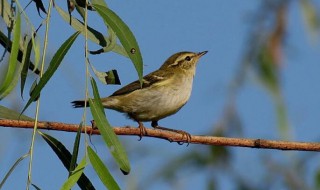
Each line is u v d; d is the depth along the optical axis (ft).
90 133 34.30
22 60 33.50
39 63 35.24
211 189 42.65
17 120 34.22
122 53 35.63
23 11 32.19
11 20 34.86
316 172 42.06
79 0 35.68
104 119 30.12
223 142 36.86
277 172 42.42
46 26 30.71
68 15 35.29
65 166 32.68
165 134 37.63
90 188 31.53
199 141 37.29
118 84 35.40
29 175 28.14
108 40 35.68
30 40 33.58
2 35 35.96
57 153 32.68
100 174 28.81
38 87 29.84
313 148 36.09
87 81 30.04
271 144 36.35
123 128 37.17
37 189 28.04
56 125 34.37
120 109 48.42
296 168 42.34
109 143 29.99
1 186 27.96
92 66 34.68
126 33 31.65
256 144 36.35
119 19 31.86
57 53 30.25
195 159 42.93
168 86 48.73
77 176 28.55
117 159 30.01
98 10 31.83
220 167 43.01
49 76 30.01
